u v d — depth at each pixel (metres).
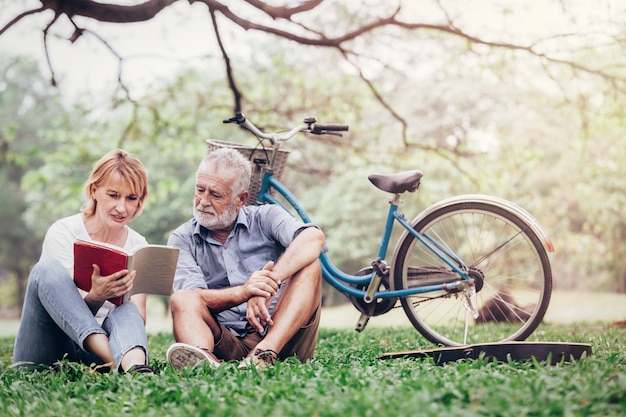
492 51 10.10
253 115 12.19
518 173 22.30
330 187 25.75
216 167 3.95
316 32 9.42
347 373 3.18
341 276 4.62
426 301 4.60
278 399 2.84
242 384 3.02
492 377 3.00
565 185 24.91
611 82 10.22
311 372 3.25
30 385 3.27
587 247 24.05
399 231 24.97
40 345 3.61
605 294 21.58
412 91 28.83
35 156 14.09
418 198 14.64
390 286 4.57
